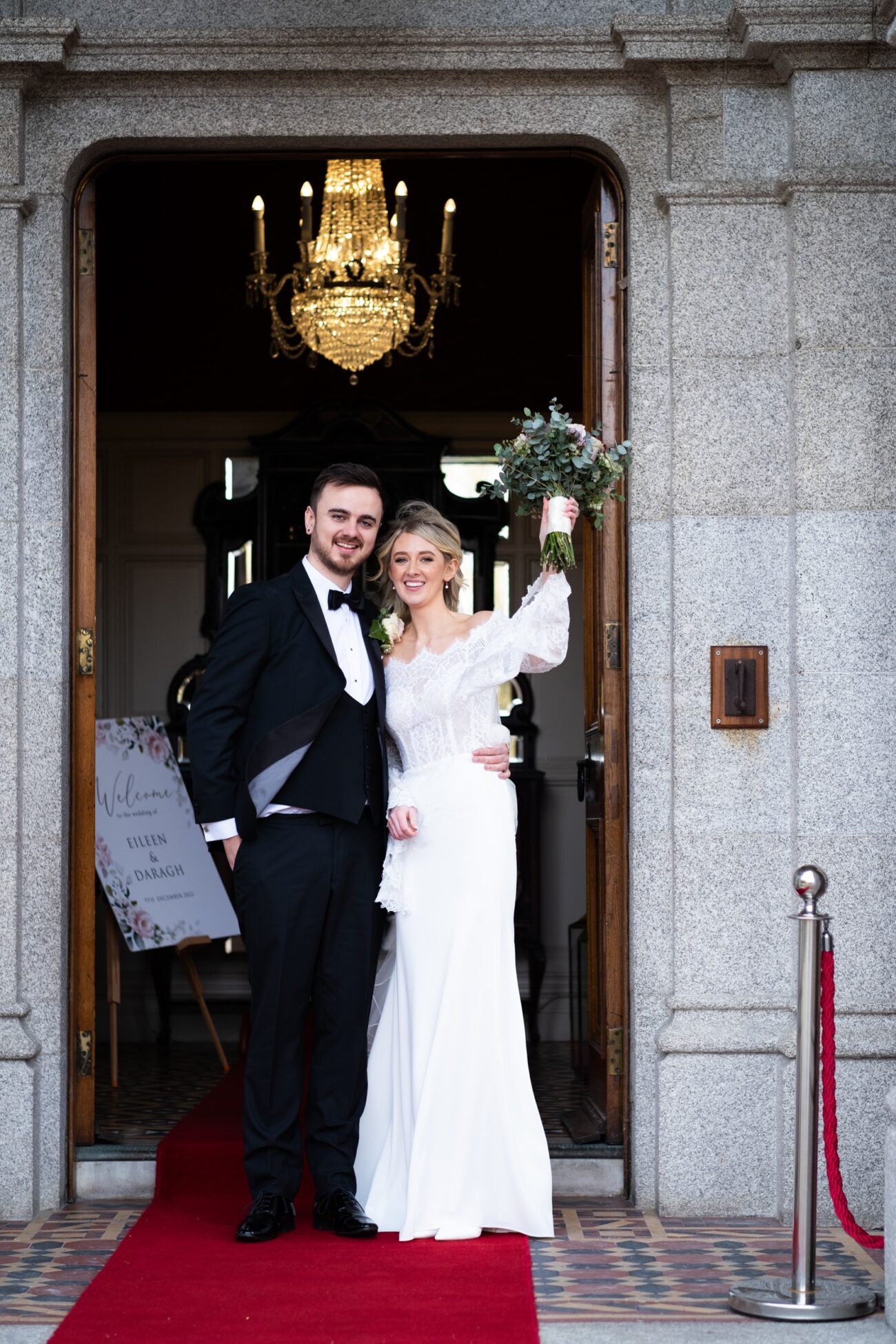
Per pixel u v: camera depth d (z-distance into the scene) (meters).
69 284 4.93
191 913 6.79
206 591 8.11
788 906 4.75
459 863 4.39
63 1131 4.78
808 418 4.75
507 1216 4.29
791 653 4.79
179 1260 4.00
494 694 4.57
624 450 4.40
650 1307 3.64
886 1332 3.47
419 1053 4.35
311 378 8.22
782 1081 4.62
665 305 4.89
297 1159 4.35
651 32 4.75
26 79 4.79
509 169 8.25
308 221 6.34
